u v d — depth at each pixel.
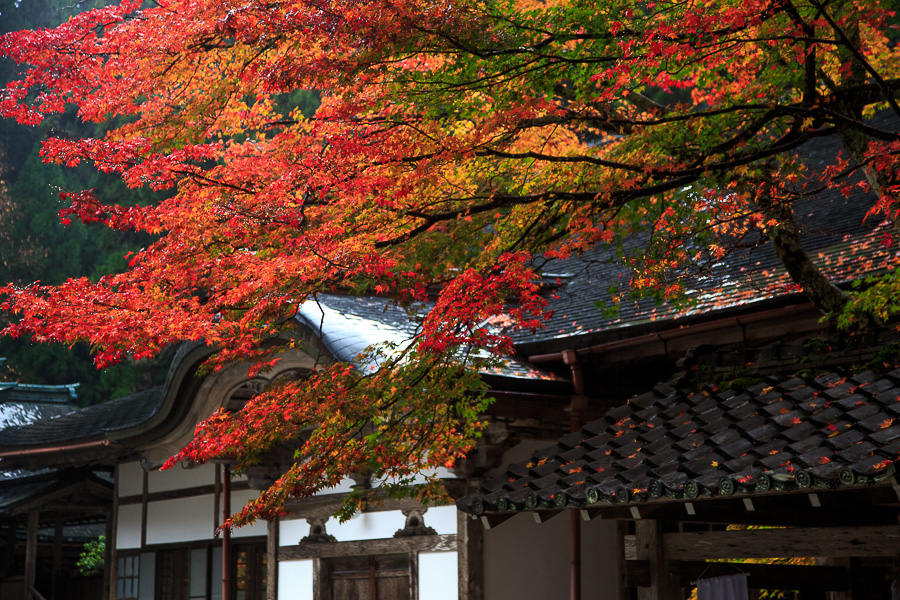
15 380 36.78
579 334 12.65
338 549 13.89
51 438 19.06
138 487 18.67
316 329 12.07
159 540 17.89
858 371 7.07
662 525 7.46
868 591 8.45
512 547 12.53
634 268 8.52
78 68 7.82
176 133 8.15
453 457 9.18
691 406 7.59
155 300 7.86
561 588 12.88
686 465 6.44
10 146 40.44
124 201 33.53
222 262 7.72
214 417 8.28
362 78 7.04
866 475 5.46
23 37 7.64
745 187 8.49
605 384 12.96
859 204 12.67
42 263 37.50
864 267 10.81
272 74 6.87
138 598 18.16
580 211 8.27
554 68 7.11
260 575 15.70
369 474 13.42
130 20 8.09
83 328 7.36
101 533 27.31
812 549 6.71
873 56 10.41
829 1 7.56
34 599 20.47
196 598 16.73
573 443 7.88
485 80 7.14
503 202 8.26
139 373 33.88
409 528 12.96
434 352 7.47
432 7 6.67
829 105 8.26
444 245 8.79
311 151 7.91
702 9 6.92
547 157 8.03
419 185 7.50
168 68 8.03
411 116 7.46
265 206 7.79
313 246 7.38
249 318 7.59
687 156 8.48
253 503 8.12
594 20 6.90
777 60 8.38
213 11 7.52
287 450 14.37
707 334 11.70
